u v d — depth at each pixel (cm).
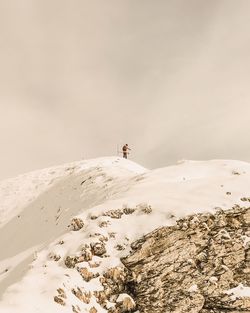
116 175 3381
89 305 1603
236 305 1709
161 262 1798
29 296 1515
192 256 1834
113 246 1853
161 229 1883
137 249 1823
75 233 1962
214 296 1739
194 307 1703
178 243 1855
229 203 2050
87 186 3381
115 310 1645
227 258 1850
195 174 2572
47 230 2995
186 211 1961
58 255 1814
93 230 1911
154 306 1684
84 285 1670
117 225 1955
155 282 1742
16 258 2684
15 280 1802
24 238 3159
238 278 1803
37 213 3562
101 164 4488
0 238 3547
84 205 2992
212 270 1808
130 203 2073
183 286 1747
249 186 2212
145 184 2448
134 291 1725
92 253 1811
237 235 1931
